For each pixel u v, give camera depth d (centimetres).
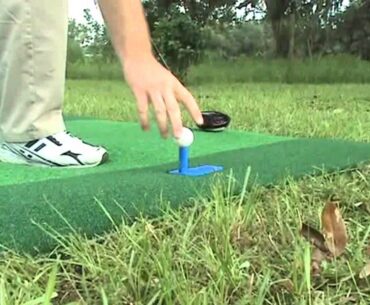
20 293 59
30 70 116
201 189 94
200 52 512
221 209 81
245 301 58
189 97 68
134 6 70
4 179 108
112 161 129
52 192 89
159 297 58
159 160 131
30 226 75
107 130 179
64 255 70
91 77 581
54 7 114
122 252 69
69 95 347
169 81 67
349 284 64
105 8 70
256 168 113
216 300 58
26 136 119
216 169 112
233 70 556
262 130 192
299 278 63
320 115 233
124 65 69
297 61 574
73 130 179
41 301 55
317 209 87
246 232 78
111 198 87
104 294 57
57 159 119
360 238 77
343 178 109
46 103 119
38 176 111
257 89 443
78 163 120
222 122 174
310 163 119
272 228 80
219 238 73
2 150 123
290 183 100
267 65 567
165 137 68
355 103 310
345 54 572
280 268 67
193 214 80
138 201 87
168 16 494
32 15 113
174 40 482
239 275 63
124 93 374
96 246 71
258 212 85
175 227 79
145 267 65
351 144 147
